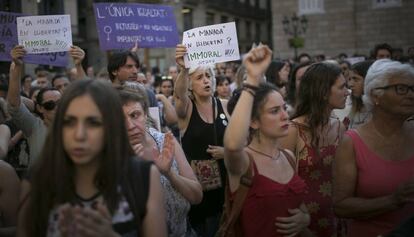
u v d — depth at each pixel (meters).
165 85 9.77
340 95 4.02
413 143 3.40
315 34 28.58
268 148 3.37
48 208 2.29
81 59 5.78
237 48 5.03
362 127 3.46
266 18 53.72
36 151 4.88
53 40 5.78
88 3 31.55
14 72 4.94
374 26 27.73
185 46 5.01
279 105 3.34
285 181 3.29
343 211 3.38
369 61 5.32
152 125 4.21
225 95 8.49
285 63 7.75
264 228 3.18
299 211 3.23
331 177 3.96
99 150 2.29
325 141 4.01
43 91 4.83
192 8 39.00
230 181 3.28
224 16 44.47
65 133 2.27
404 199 3.11
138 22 6.98
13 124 5.70
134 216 2.30
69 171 2.31
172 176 3.36
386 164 3.32
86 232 2.11
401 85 3.24
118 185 2.28
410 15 27.08
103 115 2.28
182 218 3.61
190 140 4.95
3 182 3.23
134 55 5.97
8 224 3.22
